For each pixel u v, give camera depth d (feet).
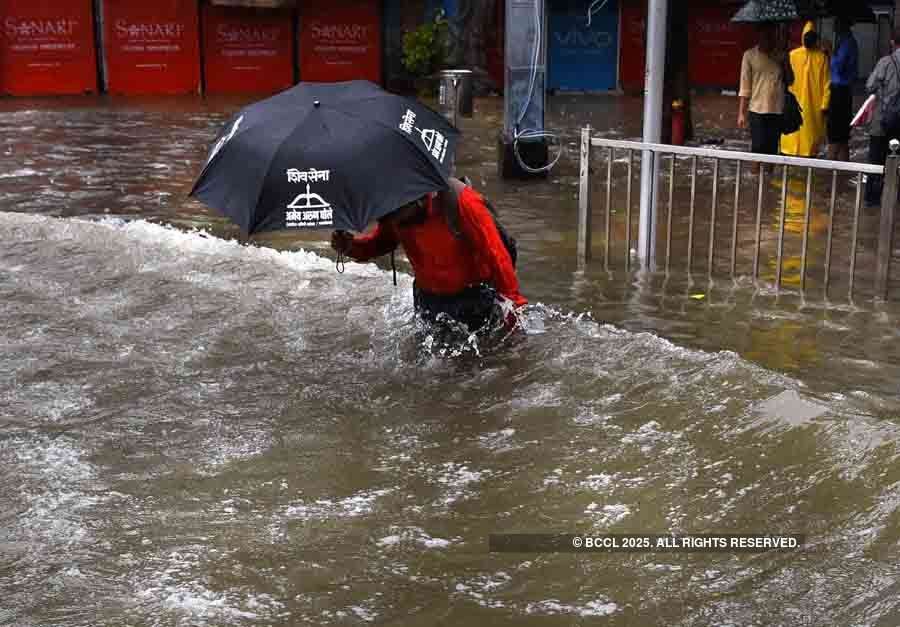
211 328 21.68
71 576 12.07
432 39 74.69
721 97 78.18
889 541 11.83
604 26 82.43
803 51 41.81
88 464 15.29
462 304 19.12
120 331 21.63
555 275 25.11
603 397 17.07
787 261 26.16
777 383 16.66
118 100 72.13
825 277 22.50
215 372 19.15
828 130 42.98
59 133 53.72
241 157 16.89
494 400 17.31
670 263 26.22
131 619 11.14
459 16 74.95
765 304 22.34
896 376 17.71
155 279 25.50
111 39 76.18
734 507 13.07
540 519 13.17
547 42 81.87
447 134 18.04
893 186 21.66
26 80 75.15
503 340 19.57
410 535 12.89
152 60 77.15
